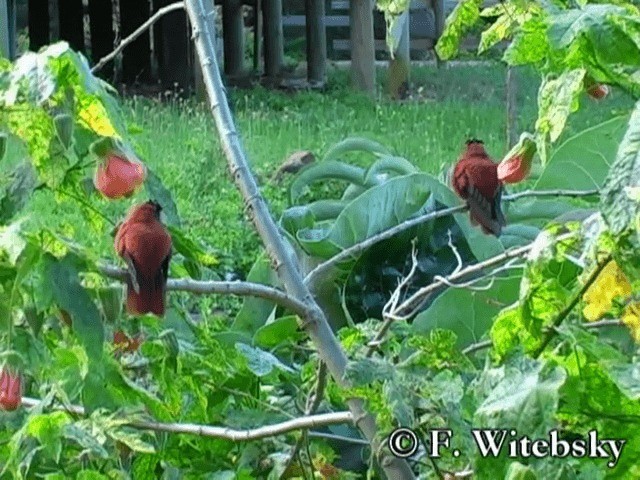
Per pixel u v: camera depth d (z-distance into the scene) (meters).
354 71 26.55
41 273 3.73
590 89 3.86
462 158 4.40
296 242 6.45
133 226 3.81
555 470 3.31
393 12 4.93
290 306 4.29
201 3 4.82
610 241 3.40
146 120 20.39
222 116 4.72
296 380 5.62
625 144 3.14
